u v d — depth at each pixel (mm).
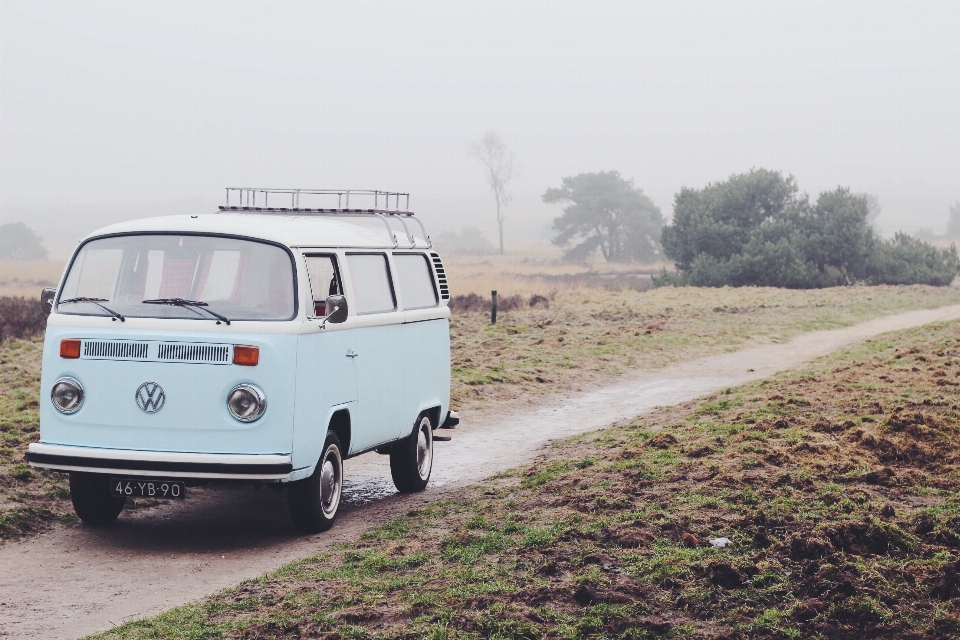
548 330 28641
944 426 11695
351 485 11492
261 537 8977
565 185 120062
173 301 8531
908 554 7352
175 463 8258
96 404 8461
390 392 10227
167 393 8344
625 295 45500
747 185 58969
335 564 7547
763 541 7605
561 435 14773
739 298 43906
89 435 8477
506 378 19688
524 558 7375
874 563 7059
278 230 8844
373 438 9938
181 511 10086
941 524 7852
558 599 6480
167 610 6809
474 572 7043
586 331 28547
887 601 6395
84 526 9328
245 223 8914
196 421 8320
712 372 22484
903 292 49750
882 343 23594
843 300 43156
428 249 11656
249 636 5918
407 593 6621
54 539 8852
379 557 7574
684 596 6543
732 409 14258
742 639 5957
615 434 13641
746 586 6742
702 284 56531
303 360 8484
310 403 8594
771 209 58969
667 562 7105
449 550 7699
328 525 9227
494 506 9328
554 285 56938
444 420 11898
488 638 5828
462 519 8914
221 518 9766
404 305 10680
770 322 32875
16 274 69188
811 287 55062
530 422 16062
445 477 11984
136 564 8062
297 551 8438
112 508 9336
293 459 8406
